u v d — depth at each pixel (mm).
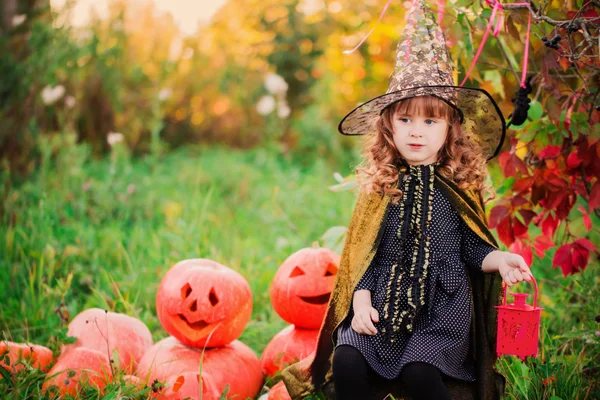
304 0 15398
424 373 2508
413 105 2742
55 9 7742
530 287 4043
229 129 12672
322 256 3387
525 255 3307
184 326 3141
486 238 2756
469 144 2883
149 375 2918
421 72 2770
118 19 10461
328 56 12539
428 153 2791
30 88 7129
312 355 2910
